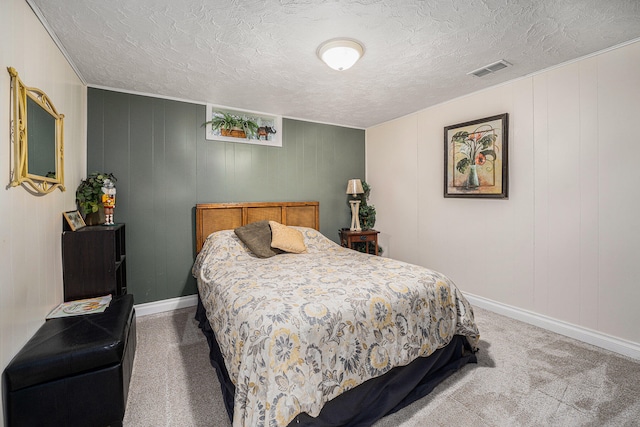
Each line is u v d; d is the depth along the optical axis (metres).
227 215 3.41
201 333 2.58
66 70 2.22
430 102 3.37
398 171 4.00
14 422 1.30
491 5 1.66
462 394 1.74
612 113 2.17
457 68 2.48
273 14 1.73
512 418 1.55
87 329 1.64
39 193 1.71
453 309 1.96
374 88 2.92
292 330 1.35
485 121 2.92
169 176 3.13
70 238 2.11
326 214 4.22
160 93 3.02
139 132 2.97
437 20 1.80
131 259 2.97
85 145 2.72
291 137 3.91
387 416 1.58
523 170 2.70
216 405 1.68
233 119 3.44
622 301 2.15
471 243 3.16
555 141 2.48
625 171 2.12
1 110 1.31
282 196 3.84
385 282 1.85
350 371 1.44
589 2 1.62
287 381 1.26
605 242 2.22
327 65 2.39
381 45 2.09
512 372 1.95
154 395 1.76
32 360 1.34
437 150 3.48
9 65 1.38
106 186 2.58
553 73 2.47
